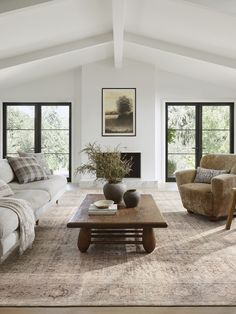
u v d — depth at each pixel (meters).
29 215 2.98
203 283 2.34
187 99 7.60
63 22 5.03
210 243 3.25
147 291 2.21
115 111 7.33
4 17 4.34
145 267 2.64
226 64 6.02
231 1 3.81
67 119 7.82
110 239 3.34
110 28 5.86
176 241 3.32
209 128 7.75
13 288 2.26
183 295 2.16
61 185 4.89
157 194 6.29
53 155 7.85
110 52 6.91
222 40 5.29
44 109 7.79
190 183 4.63
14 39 5.23
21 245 2.80
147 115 7.34
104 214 3.03
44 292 2.20
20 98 7.66
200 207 4.19
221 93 7.57
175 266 2.66
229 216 3.76
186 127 7.76
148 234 2.97
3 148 7.76
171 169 7.85
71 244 3.24
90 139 7.35
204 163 4.90
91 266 2.67
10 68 6.15
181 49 6.04
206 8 3.87
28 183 4.46
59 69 7.31
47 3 3.97
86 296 2.14
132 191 3.34
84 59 7.00
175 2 4.25
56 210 4.78
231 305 2.04
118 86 7.31
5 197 3.32
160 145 7.69
